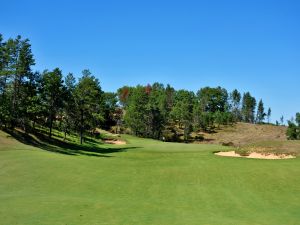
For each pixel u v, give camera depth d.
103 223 17.16
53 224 16.41
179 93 181.38
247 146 52.00
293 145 49.91
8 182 26.67
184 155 48.56
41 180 28.12
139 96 123.69
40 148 51.19
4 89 58.69
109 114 142.00
